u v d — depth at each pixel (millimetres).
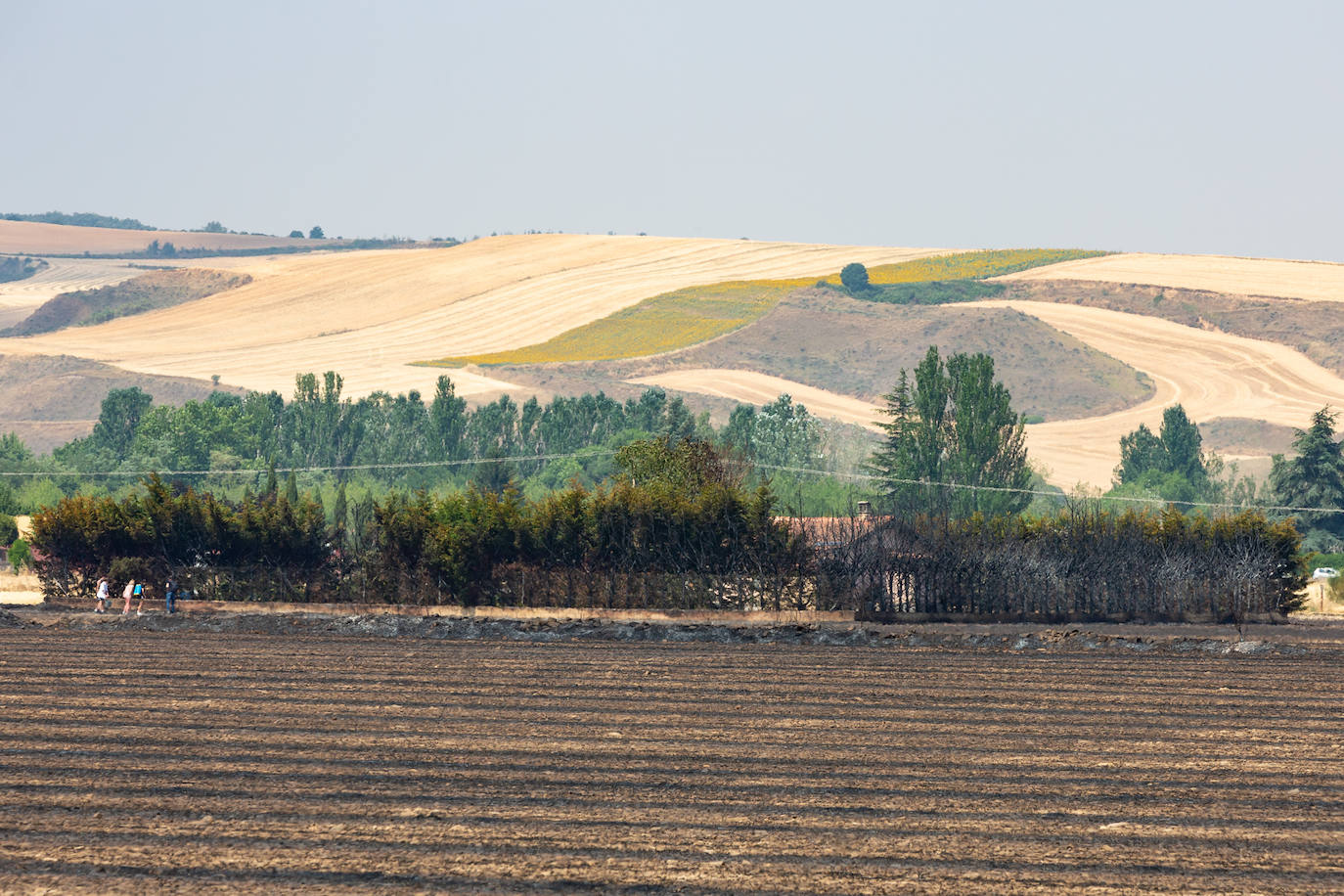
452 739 63625
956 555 112125
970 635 99250
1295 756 61125
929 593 112062
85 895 43000
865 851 47656
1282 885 44594
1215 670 84875
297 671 82625
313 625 105188
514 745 62344
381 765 58500
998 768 58812
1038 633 100250
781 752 61406
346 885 44000
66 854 46688
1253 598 110375
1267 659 89750
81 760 58938
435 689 76750
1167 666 86562
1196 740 64312
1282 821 51281
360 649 92938
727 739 63812
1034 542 115562
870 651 92938
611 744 62719
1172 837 49312
